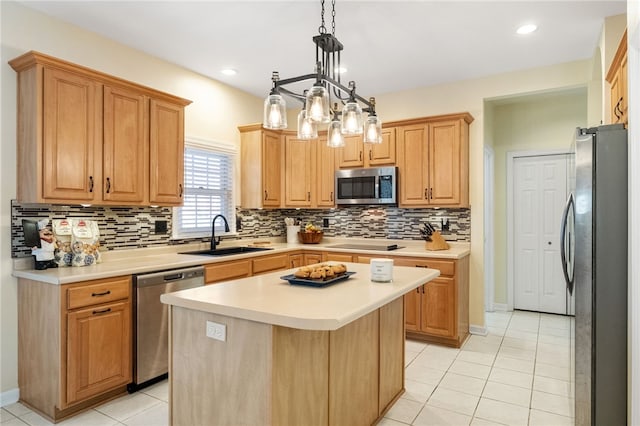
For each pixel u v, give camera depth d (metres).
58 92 2.51
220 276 3.30
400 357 2.66
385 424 2.31
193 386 1.77
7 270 2.52
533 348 3.58
